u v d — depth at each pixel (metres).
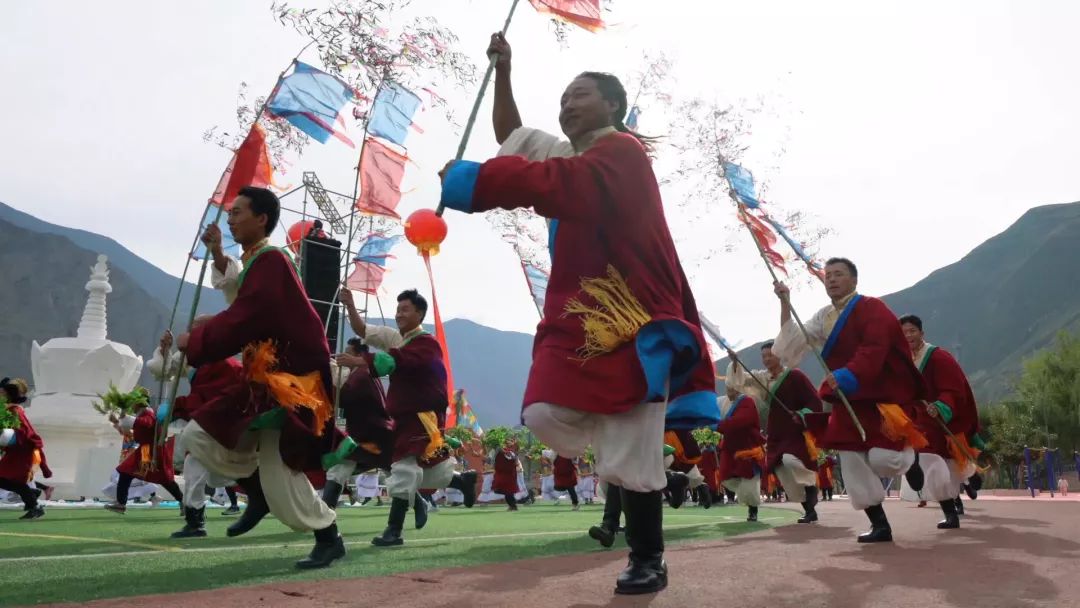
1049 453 23.28
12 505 11.71
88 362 17.09
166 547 5.03
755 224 5.87
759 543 5.42
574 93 3.28
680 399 3.11
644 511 2.98
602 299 2.88
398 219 5.23
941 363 7.29
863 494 5.30
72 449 16.22
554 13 3.43
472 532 6.93
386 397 5.96
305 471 3.68
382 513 10.87
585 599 2.77
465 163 2.91
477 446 24.17
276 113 4.71
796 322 6.02
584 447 3.03
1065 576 3.40
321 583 3.15
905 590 2.99
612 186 2.90
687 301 3.25
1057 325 190.75
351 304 5.69
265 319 3.57
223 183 5.02
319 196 10.59
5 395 8.88
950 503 6.72
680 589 3.00
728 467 8.89
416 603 2.66
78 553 4.54
